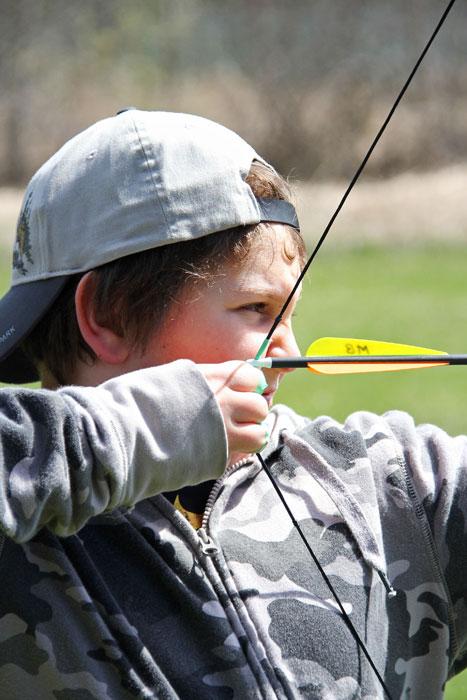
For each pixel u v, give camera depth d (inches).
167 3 1902.1
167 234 227.0
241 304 229.3
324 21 1819.6
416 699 243.1
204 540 226.7
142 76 1867.6
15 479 189.0
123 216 229.3
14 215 1619.1
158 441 199.3
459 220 1467.8
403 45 1771.7
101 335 234.4
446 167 1662.2
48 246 236.8
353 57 1784.0
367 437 255.3
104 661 211.5
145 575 220.7
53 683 210.8
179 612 219.5
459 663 256.7
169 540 223.3
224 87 1818.4
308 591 229.6
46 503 191.9
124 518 221.8
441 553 244.4
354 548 237.3
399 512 245.0
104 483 194.9
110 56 1888.5
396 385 820.6
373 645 231.9
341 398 780.0
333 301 1135.0
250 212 229.6
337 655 224.8
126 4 1899.6
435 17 1771.7
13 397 193.8
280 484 243.4
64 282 235.5
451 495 245.8
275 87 1782.7
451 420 717.9
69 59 1888.5
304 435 252.7
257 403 208.4
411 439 255.9
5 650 212.1
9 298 243.3
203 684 215.5
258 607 224.2
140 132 232.5
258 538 233.3
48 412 192.1
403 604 240.4
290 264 235.0
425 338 947.3
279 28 1845.5
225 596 222.4
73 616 211.8
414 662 241.4
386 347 239.3
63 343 240.7
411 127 1689.2
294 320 1039.6
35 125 1851.6
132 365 233.8
